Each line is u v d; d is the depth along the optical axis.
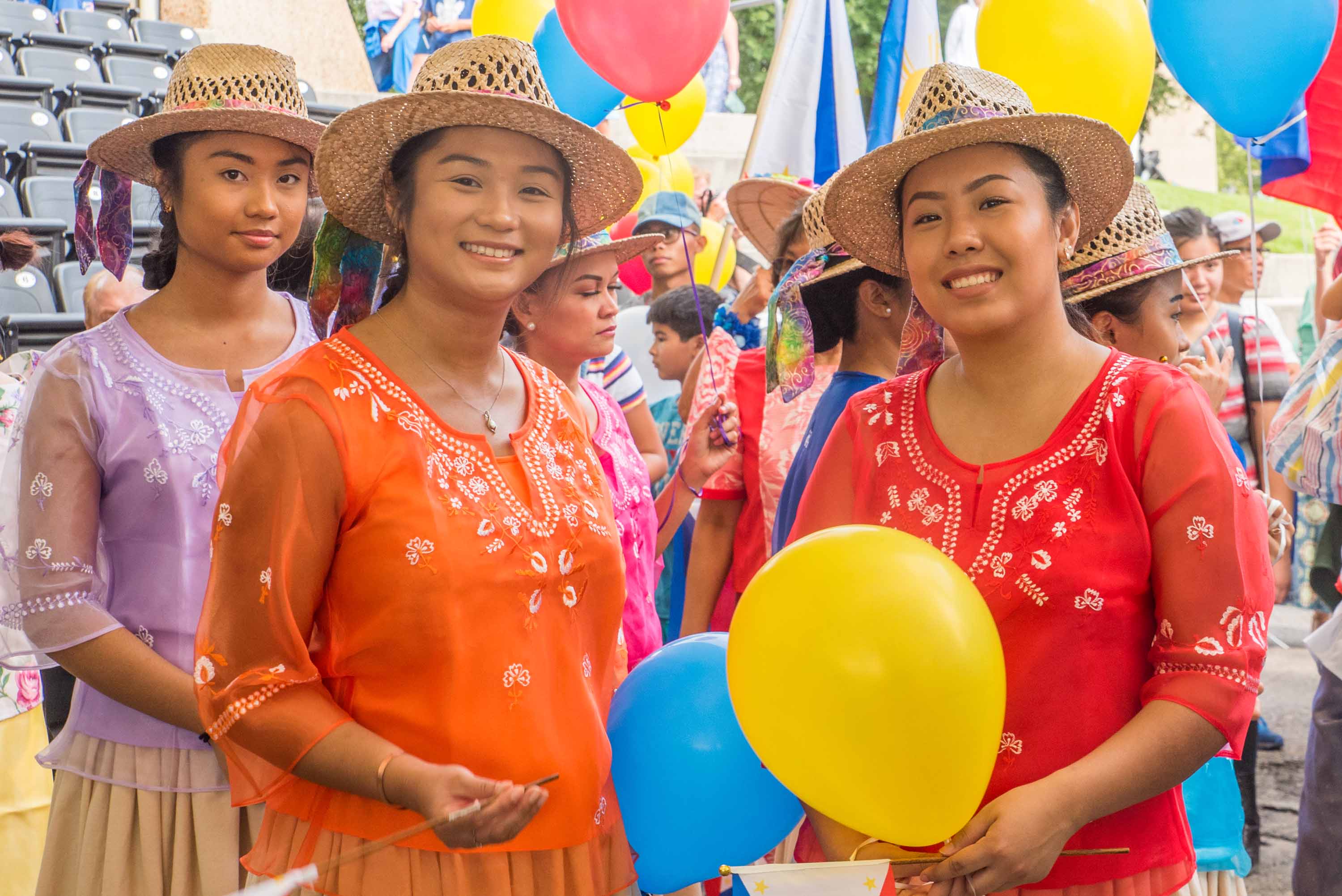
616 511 2.64
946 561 1.53
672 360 4.36
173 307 2.38
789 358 2.57
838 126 3.91
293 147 2.34
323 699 1.58
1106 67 2.77
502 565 1.62
